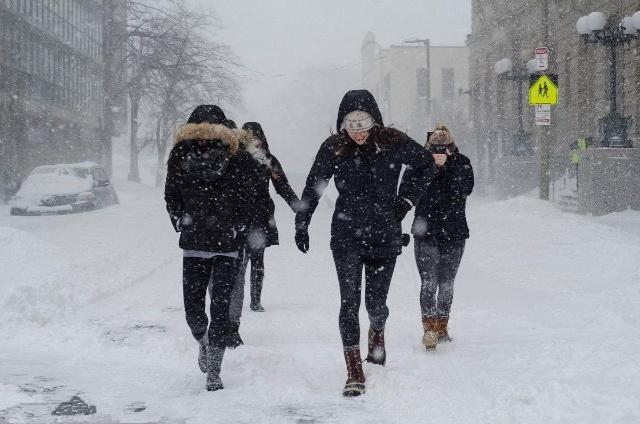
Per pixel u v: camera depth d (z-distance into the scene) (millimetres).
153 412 5559
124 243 16578
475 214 21344
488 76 52844
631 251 12789
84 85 60906
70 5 56500
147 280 13383
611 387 5676
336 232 6312
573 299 10406
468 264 14516
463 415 5375
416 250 7840
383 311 6543
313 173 6320
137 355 7531
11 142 45375
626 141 25234
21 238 13352
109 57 56125
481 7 54281
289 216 28047
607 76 31984
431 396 5824
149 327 9016
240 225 6605
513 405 5371
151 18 55031
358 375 6074
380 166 6270
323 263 15312
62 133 56531
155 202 32281
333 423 5309
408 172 6492
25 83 47500
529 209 20297
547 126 23203
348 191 6312
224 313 6273
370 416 5473
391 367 6789
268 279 13273
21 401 5805
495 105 51531
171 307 10523
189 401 5867
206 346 6516
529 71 37250
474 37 56000
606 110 32156
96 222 21422
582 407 5250
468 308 10047
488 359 6934
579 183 25234
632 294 9969
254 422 5336
